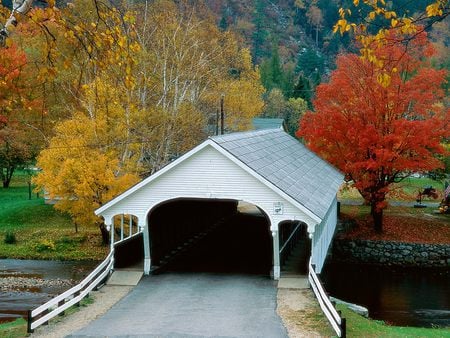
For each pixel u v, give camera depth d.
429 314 23.47
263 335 13.80
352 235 34.97
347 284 29.23
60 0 12.27
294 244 25.61
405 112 32.03
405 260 33.56
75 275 28.62
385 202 33.44
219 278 19.95
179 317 15.36
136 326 14.52
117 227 33.25
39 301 24.03
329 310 14.92
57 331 14.12
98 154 30.05
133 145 32.16
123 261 21.00
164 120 34.78
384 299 26.16
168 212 23.09
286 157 25.42
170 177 19.34
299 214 18.64
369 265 33.78
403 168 31.30
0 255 32.41
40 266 30.50
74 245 33.81
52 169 30.30
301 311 15.91
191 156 19.05
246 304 16.69
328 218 26.27
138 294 17.89
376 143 31.20
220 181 19.05
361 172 33.78
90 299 17.34
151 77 35.75
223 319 15.17
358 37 10.28
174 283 19.25
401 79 31.94
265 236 29.55
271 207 18.80
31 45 32.97
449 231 35.75
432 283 29.69
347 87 31.48
